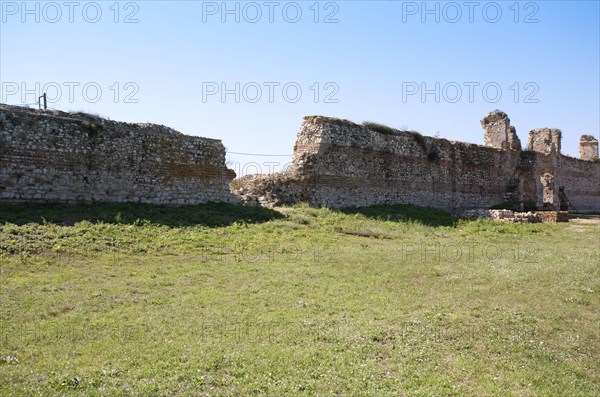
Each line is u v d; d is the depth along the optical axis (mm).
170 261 14117
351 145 28125
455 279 13391
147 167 19766
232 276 12922
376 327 9547
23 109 17281
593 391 7488
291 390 7105
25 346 8125
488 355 8602
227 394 6949
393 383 7461
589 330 9773
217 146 22266
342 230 21016
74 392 6785
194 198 21188
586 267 15117
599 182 50875
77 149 17922
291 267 14211
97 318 9445
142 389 6914
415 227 23969
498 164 38625
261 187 25844
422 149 32562
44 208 16594
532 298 11742
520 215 28562
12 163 16438
